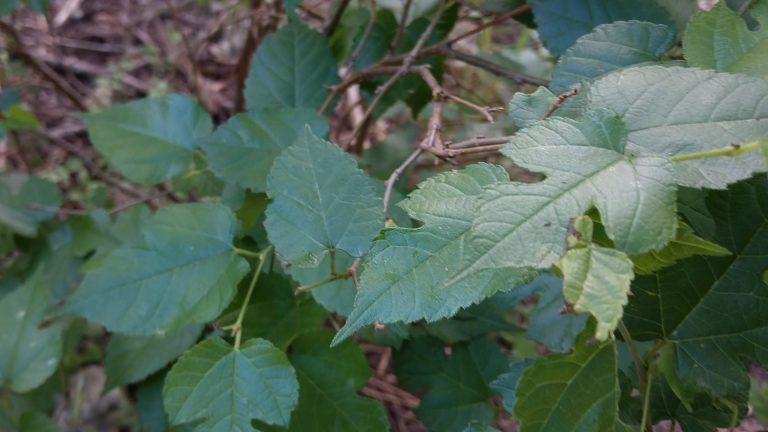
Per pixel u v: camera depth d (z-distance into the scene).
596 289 0.24
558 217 0.24
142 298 0.38
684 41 0.30
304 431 0.38
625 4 0.40
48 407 0.51
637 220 0.24
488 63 0.47
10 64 0.78
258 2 0.66
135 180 0.46
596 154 0.25
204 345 0.35
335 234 0.34
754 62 0.29
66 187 0.79
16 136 0.70
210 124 0.47
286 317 0.40
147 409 0.48
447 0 0.49
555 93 0.35
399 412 0.64
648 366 0.32
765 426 0.44
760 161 0.26
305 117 0.43
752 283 0.31
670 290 0.32
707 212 0.32
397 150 0.54
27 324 0.45
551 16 0.41
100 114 0.46
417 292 0.27
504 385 0.35
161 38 0.96
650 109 0.27
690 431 0.33
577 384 0.29
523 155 0.26
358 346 0.39
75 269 0.54
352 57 0.51
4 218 0.53
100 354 0.63
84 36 0.97
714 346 0.32
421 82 0.51
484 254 0.24
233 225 0.39
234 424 0.34
